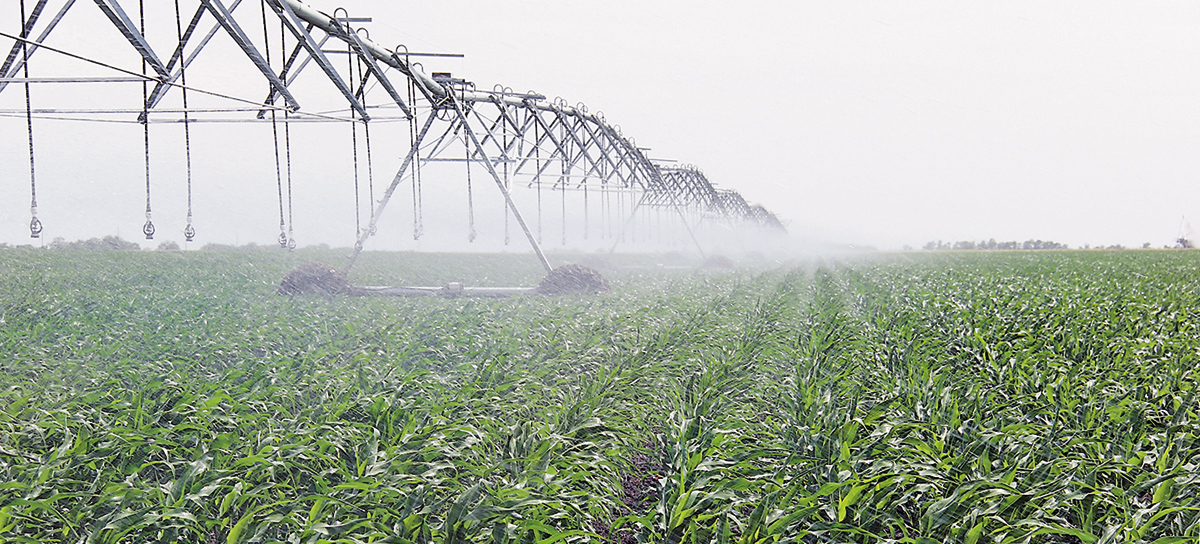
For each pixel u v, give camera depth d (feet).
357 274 109.09
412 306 56.80
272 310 53.83
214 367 33.73
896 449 19.93
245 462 18.45
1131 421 22.39
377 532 15.94
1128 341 35.47
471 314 50.34
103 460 19.75
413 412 22.94
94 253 152.05
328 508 17.13
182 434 22.25
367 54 62.23
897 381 27.61
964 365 31.86
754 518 16.22
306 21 56.54
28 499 17.57
